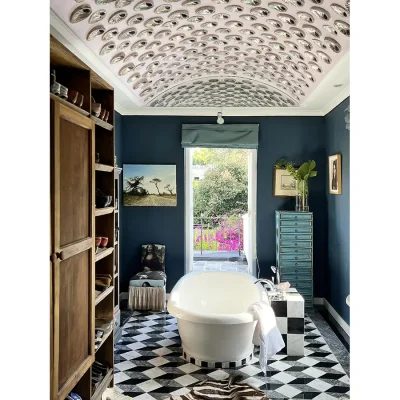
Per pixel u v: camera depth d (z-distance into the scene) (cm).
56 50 221
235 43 430
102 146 320
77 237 229
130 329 491
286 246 564
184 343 404
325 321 525
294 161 606
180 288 457
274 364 391
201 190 700
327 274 586
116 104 565
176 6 338
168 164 612
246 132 604
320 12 314
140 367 385
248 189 623
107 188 320
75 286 227
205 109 601
